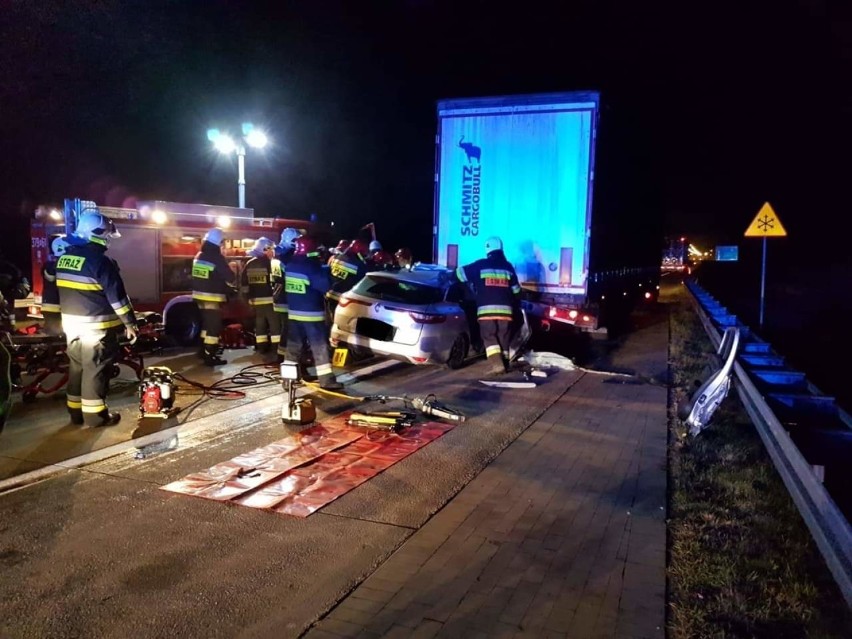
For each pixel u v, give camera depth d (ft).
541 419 26.02
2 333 25.23
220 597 12.73
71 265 22.29
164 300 40.88
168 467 19.62
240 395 28.22
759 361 31.55
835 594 13.41
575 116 38.32
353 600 12.68
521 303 37.04
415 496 17.84
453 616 12.16
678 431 24.39
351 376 32.76
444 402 28.30
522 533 15.69
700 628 11.89
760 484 19.15
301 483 18.56
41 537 15.11
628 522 16.39
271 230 48.70
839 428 23.18
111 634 11.52
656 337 50.62
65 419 24.36
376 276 34.63
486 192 40.37
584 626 11.88
